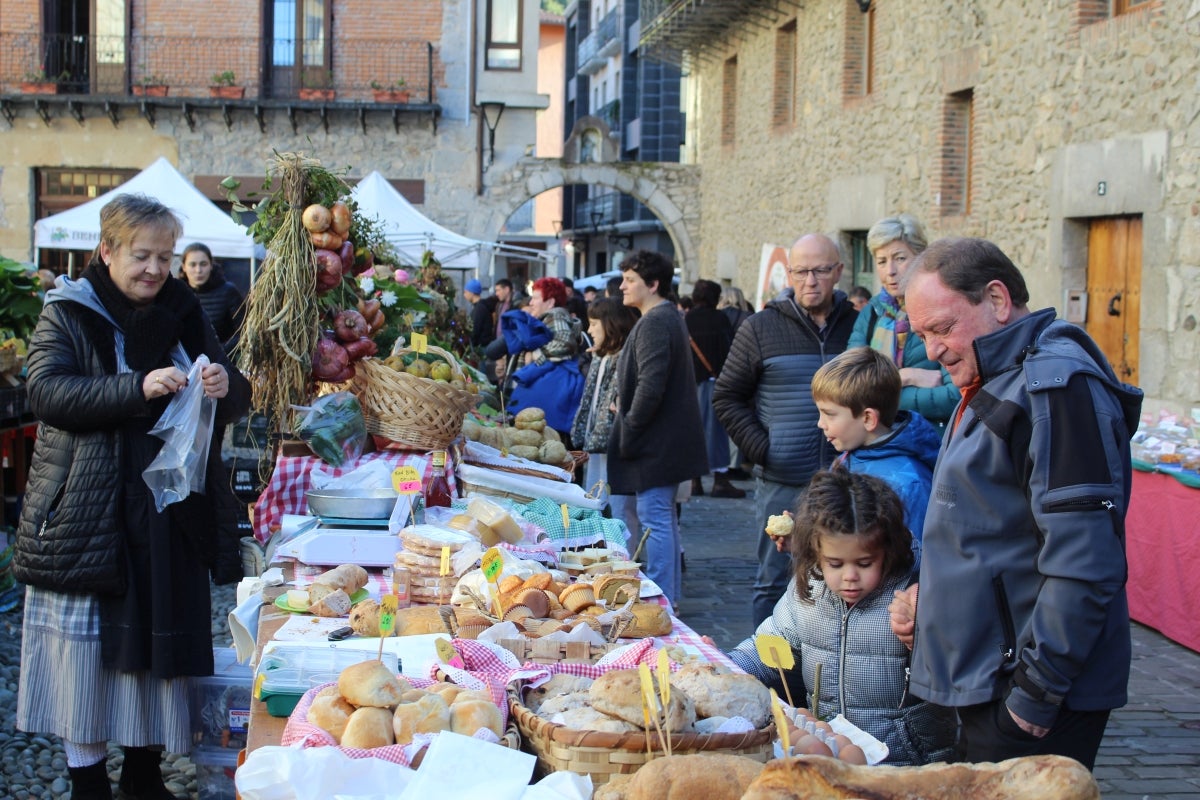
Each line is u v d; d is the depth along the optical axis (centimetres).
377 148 2116
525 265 4506
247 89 2072
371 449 487
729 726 214
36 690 357
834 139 1611
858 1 1557
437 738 208
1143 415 731
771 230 1925
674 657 264
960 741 258
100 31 2059
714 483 1157
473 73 2112
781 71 1902
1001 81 1125
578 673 260
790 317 478
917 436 374
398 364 489
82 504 343
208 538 361
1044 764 178
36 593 356
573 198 4441
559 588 327
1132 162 910
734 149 2172
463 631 297
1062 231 1012
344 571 340
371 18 2089
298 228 475
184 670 352
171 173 1271
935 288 251
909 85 1352
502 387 937
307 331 472
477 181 2145
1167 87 870
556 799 197
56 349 345
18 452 739
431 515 411
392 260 749
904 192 1370
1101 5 985
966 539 247
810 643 308
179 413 347
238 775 201
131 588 348
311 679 263
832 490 296
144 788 381
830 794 176
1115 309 974
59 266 2066
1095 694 239
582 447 687
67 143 2044
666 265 602
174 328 358
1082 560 229
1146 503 640
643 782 192
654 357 567
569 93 4803
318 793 200
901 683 297
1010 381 245
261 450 644
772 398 476
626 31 3569
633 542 641
